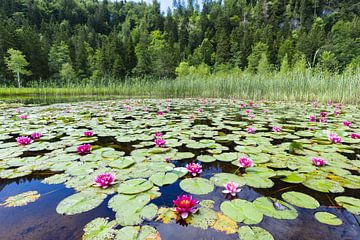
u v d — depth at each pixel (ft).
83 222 2.74
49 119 10.43
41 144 6.15
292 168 4.51
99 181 3.61
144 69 88.28
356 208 3.05
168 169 4.38
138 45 105.91
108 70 87.25
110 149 5.69
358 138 6.63
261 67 68.54
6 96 34.22
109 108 15.35
